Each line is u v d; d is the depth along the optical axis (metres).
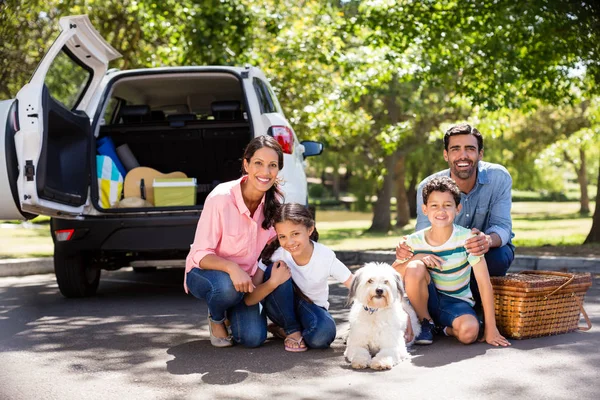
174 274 9.03
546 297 4.20
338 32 12.39
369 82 13.23
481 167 4.73
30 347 4.27
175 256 6.44
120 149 6.59
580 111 27.83
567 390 3.16
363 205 32.88
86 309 5.77
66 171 5.57
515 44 11.37
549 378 3.37
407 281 4.25
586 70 11.73
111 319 5.26
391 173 23.22
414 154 24.58
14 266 8.96
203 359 3.91
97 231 5.80
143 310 5.70
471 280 4.60
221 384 3.37
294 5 13.71
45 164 5.15
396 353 3.74
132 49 13.82
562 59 11.76
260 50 13.20
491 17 11.10
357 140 23.31
